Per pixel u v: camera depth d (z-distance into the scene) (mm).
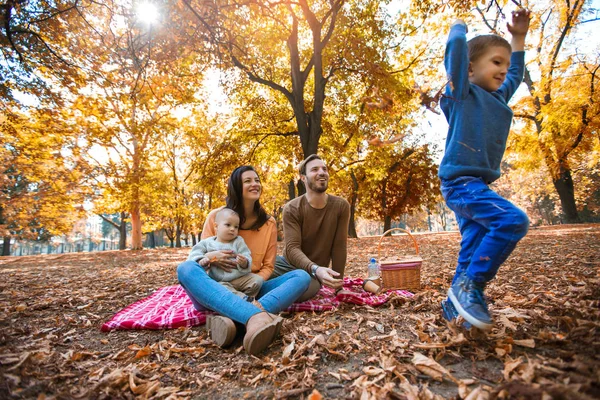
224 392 1640
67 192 18812
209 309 2521
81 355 2076
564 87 13570
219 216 2797
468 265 2066
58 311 3346
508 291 3035
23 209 20375
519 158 16984
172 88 7008
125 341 2393
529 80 16469
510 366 1493
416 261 3340
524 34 2426
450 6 6418
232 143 13953
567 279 3248
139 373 1823
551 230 13305
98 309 3436
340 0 10367
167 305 3197
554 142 14602
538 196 36000
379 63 11461
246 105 15016
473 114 2062
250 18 9391
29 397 1502
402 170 22391
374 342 2092
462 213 2045
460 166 2047
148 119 13266
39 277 6484
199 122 18266
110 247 78750
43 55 6289
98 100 10031
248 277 2707
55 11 5469
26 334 2543
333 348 2029
